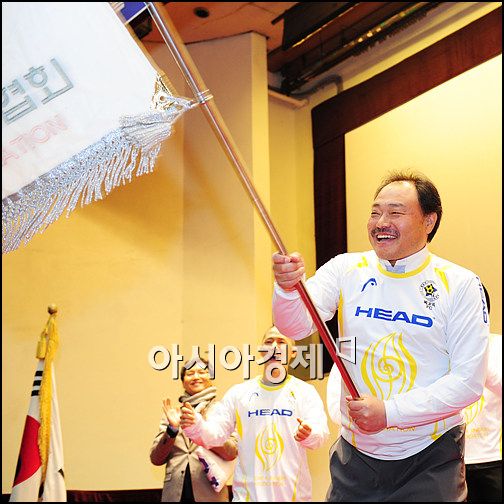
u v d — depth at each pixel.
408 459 2.02
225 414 3.29
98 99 1.72
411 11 5.31
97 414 5.03
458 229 4.79
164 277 5.41
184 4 5.30
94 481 4.92
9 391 4.82
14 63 1.71
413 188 2.20
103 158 1.72
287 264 1.92
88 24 1.71
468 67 4.90
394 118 5.30
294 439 3.17
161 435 3.60
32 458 3.27
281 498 3.10
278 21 5.54
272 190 5.90
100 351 5.14
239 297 5.23
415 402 1.96
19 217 1.72
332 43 5.82
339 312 2.21
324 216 5.64
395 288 2.14
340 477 2.09
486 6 4.96
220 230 5.41
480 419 3.20
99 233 5.32
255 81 5.52
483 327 2.07
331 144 5.71
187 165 5.62
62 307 5.11
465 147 4.84
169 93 1.74
